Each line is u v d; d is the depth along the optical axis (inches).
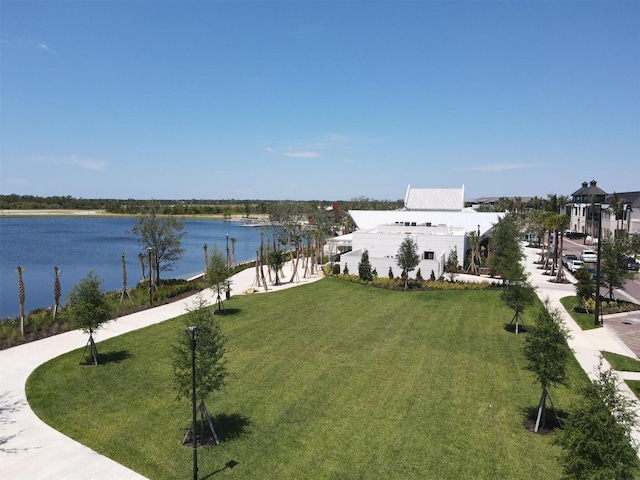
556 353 597.9
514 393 711.1
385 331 1050.7
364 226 2650.1
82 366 807.1
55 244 3634.4
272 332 1038.4
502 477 490.6
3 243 3686.0
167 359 846.5
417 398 687.1
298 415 628.7
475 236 2086.6
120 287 1963.6
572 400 686.5
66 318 1121.4
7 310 1551.4
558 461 442.9
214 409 645.9
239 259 2965.1
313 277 1865.2
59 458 517.3
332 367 815.7
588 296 1267.2
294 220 3786.9
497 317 1189.1
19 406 648.4
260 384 736.3
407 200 2947.8
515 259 1428.4
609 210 3228.3
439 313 1229.7
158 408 646.5
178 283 1711.4
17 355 864.9
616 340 1007.0
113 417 618.2
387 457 525.7
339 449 542.6
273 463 512.1
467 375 782.5
